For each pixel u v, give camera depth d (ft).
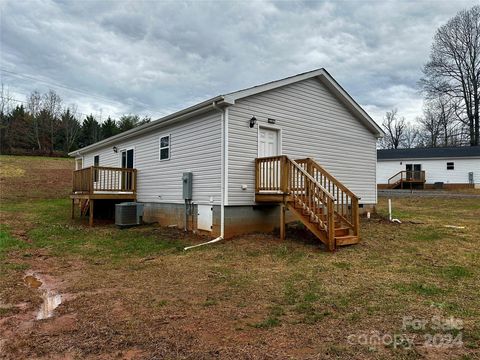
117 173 45.80
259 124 30.86
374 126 42.09
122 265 21.68
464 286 15.94
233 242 26.61
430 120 140.26
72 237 31.60
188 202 32.99
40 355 9.83
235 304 13.97
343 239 24.25
